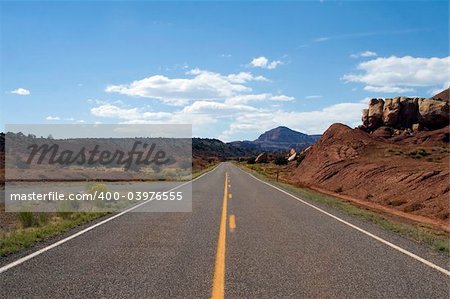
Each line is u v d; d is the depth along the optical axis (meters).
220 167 89.12
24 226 13.09
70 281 6.38
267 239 10.20
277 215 15.12
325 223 13.23
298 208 17.56
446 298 5.82
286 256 8.32
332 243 9.80
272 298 5.71
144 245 9.30
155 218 13.96
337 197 29.03
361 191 31.36
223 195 23.58
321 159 50.88
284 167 84.69
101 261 7.72
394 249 9.20
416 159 42.81
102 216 14.52
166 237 10.34
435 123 78.25
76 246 9.13
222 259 7.95
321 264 7.69
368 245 9.63
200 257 8.12
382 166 34.12
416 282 6.58
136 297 5.66
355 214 15.96
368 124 86.50
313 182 44.66
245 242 9.77
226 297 5.71
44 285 6.17
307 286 6.29
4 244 8.97
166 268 7.23
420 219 18.98
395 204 24.31
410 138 73.81
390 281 6.61
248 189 28.69
